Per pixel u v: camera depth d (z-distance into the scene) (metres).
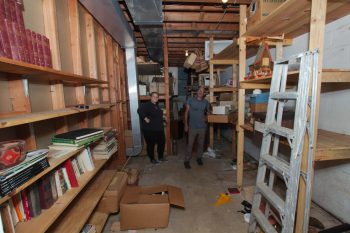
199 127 3.54
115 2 2.08
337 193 2.04
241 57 2.50
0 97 1.22
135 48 3.98
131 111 4.06
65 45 2.02
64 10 2.02
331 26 2.03
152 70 5.60
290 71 1.68
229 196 2.57
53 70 1.25
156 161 3.88
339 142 1.63
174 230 1.98
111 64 3.31
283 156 2.73
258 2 2.11
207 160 3.93
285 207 1.46
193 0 2.47
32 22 1.49
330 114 2.11
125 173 2.63
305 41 2.38
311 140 1.42
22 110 1.31
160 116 3.87
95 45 2.73
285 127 1.66
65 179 1.56
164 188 2.48
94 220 1.99
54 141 1.58
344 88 1.95
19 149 1.02
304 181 1.50
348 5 1.64
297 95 1.43
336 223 1.98
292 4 1.57
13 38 1.04
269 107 1.80
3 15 1.00
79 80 1.98
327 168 2.14
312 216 2.09
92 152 2.22
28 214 1.21
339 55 1.95
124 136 3.98
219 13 3.15
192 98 3.63
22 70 1.16
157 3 2.05
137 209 1.97
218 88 4.11
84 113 2.30
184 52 5.60
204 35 3.96
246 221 2.09
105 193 2.14
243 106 2.60
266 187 1.79
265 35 2.43
